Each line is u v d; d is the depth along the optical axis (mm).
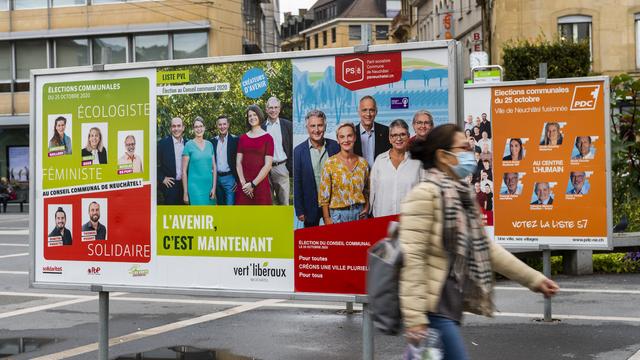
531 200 9562
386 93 5688
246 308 10531
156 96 6520
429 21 65500
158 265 6500
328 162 5848
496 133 9727
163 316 10109
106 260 6699
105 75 6711
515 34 35375
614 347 7652
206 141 6316
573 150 9422
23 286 13594
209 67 6312
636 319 9055
